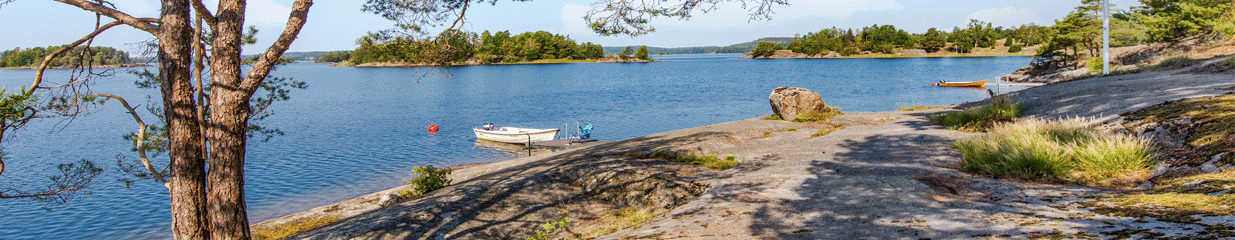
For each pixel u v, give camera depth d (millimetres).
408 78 110375
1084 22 64250
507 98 60750
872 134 14406
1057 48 66812
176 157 6695
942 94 53438
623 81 91250
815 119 19844
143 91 76625
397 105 53844
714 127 18844
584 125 37344
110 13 6535
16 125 6766
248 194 18844
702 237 5766
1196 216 4578
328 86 87938
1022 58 181625
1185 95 12836
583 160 12719
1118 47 61125
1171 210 4988
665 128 35094
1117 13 60812
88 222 16234
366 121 40875
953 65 133250
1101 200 6016
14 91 6574
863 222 5773
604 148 15406
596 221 8484
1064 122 11125
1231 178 6051
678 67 163750
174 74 6562
